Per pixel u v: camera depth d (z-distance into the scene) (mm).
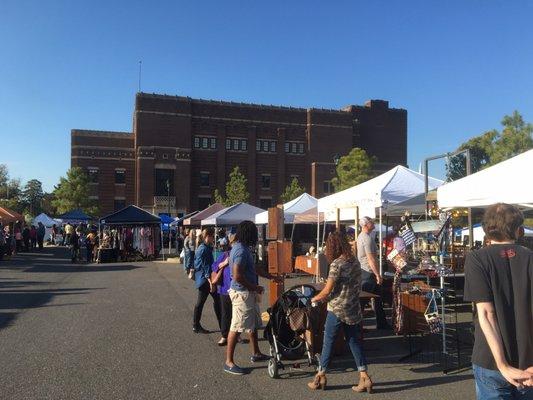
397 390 5766
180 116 56625
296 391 5738
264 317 10008
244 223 6539
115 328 9070
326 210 13039
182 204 55844
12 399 5363
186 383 5984
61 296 13172
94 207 53250
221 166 58531
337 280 5688
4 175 108500
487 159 41656
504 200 6109
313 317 6641
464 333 8562
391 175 11164
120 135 56438
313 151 61781
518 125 40188
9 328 8984
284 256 9383
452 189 7031
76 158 55031
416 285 8164
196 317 8758
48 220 49406
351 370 6570
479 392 3084
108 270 21547
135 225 29656
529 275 2963
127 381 6027
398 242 9453
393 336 8461
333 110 63000
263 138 60656
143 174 54875
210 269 8742
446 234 8977
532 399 3021
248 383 6012
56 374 6266
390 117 67750
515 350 2906
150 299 12758
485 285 2967
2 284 15766
